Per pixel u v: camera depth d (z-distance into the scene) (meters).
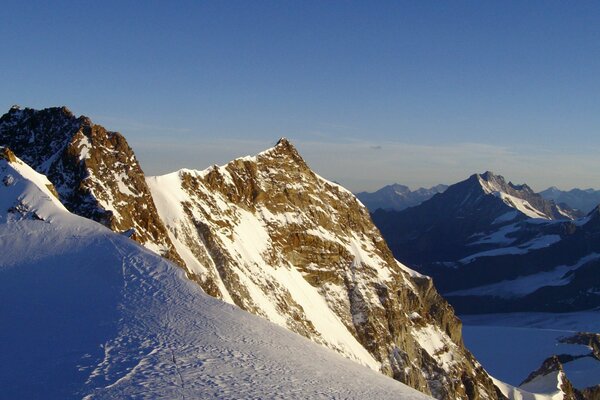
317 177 128.25
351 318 110.12
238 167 111.81
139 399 26.73
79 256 47.91
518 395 135.12
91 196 70.06
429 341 119.88
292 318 94.12
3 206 56.50
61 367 29.91
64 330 34.81
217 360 32.38
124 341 33.44
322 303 108.31
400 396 33.72
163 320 37.03
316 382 32.56
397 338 112.56
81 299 39.88
